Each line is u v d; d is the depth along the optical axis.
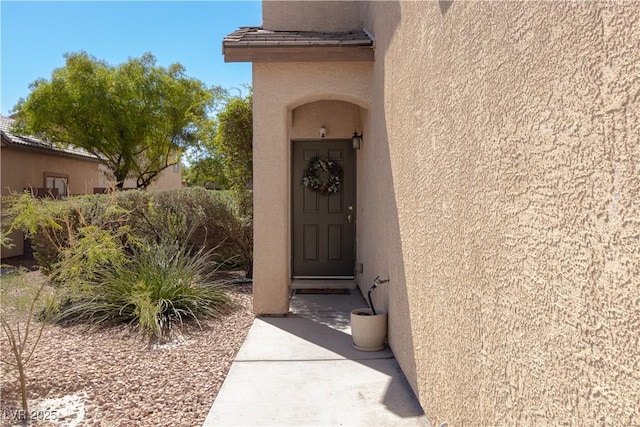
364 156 7.53
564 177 1.51
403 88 4.02
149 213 8.70
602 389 1.33
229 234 9.02
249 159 9.38
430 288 3.17
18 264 12.28
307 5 7.51
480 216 2.24
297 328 5.74
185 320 5.87
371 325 4.82
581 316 1.43
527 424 1.77
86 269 4.41
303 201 8.89
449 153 2.71
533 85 1.71
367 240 7.03
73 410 3.50
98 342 5.14
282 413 3.42
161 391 3.84
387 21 4.83
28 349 4.84
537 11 1.68
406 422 3.28
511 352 1.91
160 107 21.77
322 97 6.36
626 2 1.23
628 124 1.23
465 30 2.43
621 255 1.25
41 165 16.72
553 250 1.58
